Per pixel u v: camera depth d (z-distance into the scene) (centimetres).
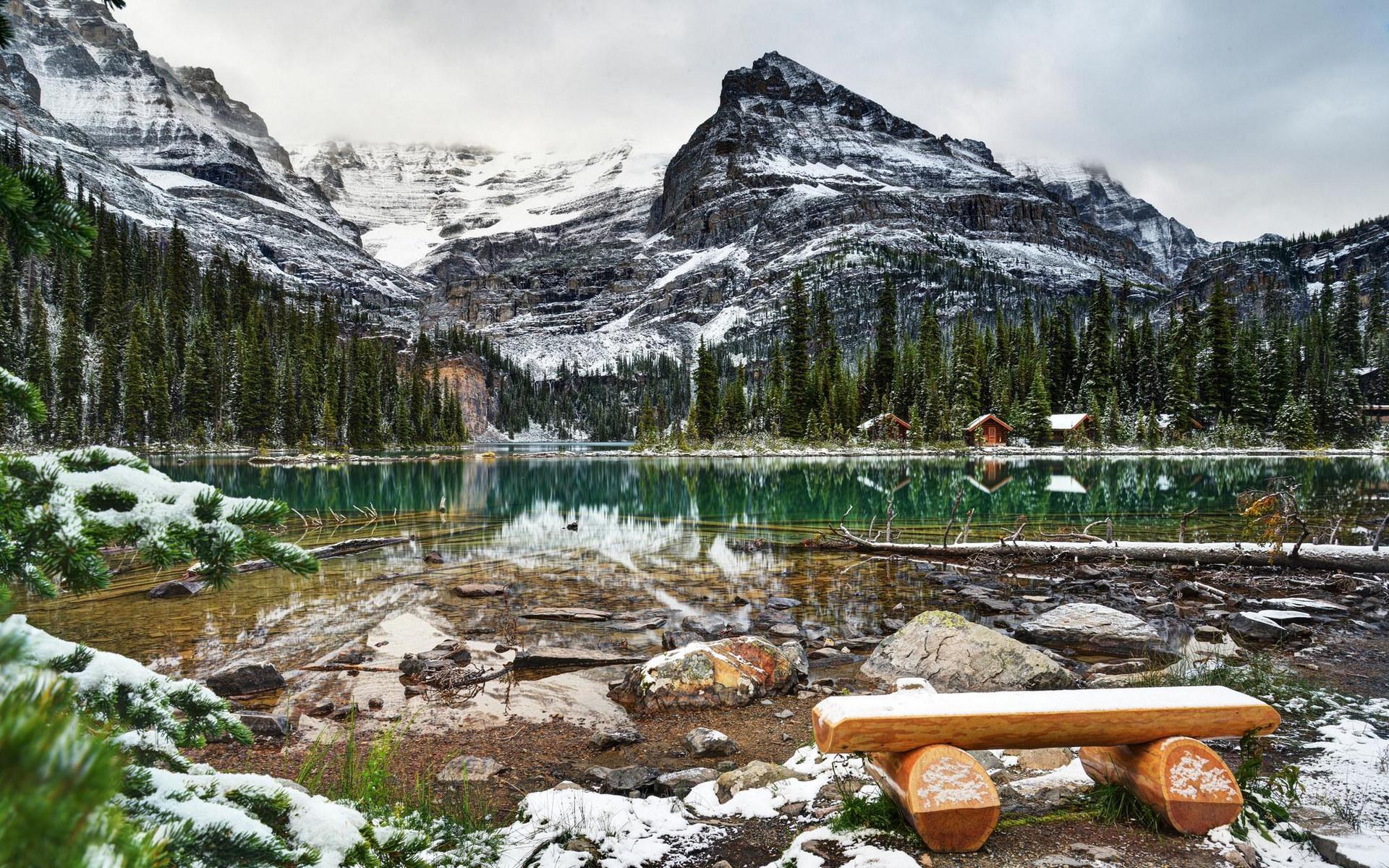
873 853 362
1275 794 423
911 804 359
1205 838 370
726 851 392
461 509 2780
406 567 1513
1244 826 377
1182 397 8162
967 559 1628
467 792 517
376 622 1040
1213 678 683
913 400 9331
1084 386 9081
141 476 194
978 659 757
